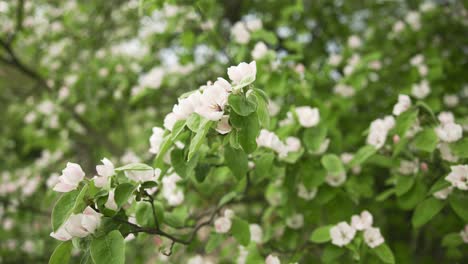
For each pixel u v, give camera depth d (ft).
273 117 8.77
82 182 4.98
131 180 5.29
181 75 12.79
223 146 5.62
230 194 7.49
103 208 5.00
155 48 14.53
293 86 9.19
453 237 8.01
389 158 7.68
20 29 13.78
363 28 17.12
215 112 4.39
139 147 16.22
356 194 7.93
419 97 10.18
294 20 15.26
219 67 13.05
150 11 9.97
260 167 6.55
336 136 8.31
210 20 11.44
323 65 13.15
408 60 13.03
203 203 10.02
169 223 6.82
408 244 12.12
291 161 6.91
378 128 7.66
